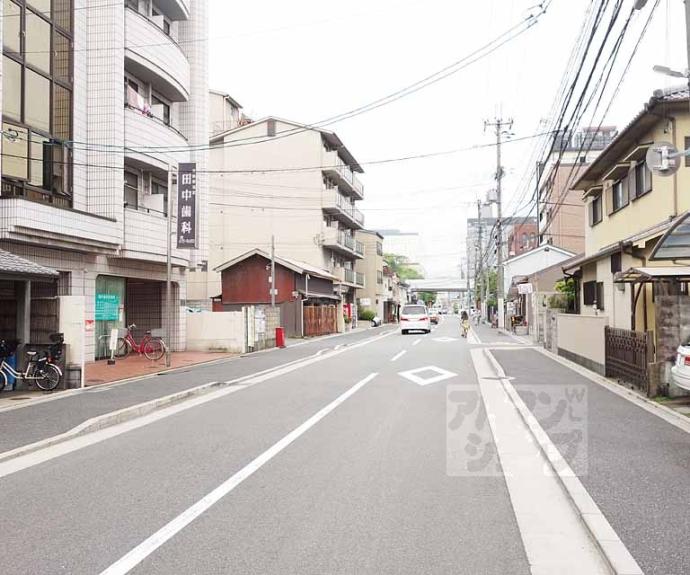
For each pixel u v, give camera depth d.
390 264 100.56
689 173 14.59
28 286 14.30
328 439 8.44
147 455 7.70
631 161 17.12
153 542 4.72
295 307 37.88
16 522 5.22
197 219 21.88
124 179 20.66
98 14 18.75
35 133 16.28
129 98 20.05
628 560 4.25
